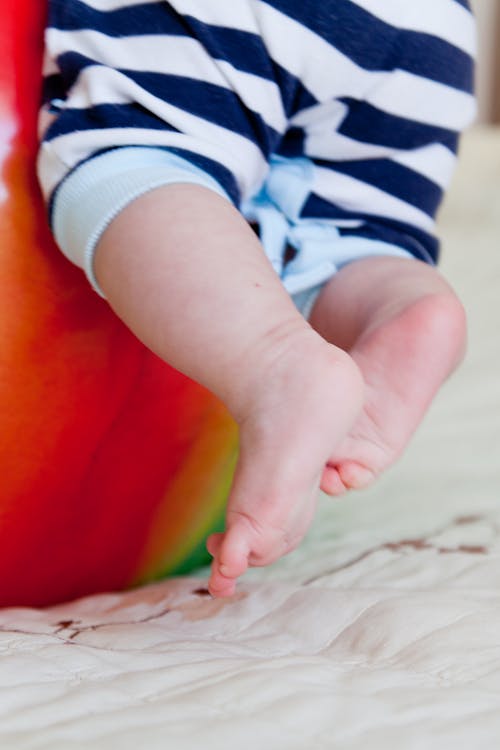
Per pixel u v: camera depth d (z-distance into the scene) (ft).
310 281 2.73
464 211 6.08
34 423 2.54
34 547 2.61
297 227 2.76
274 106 2.55
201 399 2.71
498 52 7.62
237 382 2.29
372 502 3.09
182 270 2.34
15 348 2.50
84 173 2.44
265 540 2.24
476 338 4.14
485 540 2.77
